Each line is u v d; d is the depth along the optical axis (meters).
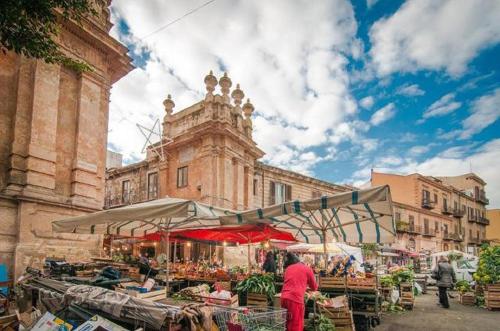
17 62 12.12
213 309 4.74
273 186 25.12
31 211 11.34
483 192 60.25
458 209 50.78
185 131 21.52
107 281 6.76
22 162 11.56
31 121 11.80
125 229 10.28
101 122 14.47
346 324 7.23
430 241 42.53
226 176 20.61
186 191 21.33
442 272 12.75
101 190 14.16
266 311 5.11
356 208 7.09
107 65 14.95
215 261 17.69
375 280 8.70
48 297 5.70
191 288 6.81
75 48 13.60
